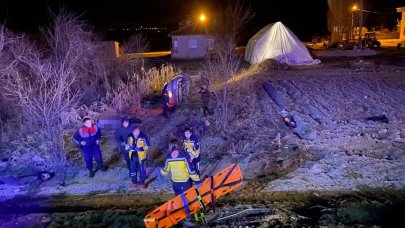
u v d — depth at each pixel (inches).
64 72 471.2
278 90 630.5
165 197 314.2
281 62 923.4
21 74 488.7
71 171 370.6
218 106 507.5
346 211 273.7
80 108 542.3
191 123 489.1
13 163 392.8
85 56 643.5
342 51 1103.6
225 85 492.1
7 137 469.1
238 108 538.9
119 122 490.6
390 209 275.9
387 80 666.2
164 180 341.7
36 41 636.1
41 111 409.4
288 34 951.0
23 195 329.7
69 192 331.3
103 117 507.8
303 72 807.1
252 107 544.7
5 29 551.5
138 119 509.4
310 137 419.2
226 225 260.2
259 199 302.2
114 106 564.4
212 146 410.6
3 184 348.8
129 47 975.6
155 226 255.4
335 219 262.8
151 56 1482.5
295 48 944.9
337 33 1568.7
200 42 1362.0
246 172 350.0
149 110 564.4
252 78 735.7
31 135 446.0
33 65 442.6
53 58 580.1
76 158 399.9
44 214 288.7
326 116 494.6
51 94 420.5
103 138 452.8
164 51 1791.3
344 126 452.1
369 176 327.3
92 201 314.0
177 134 452.8
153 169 365.4
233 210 282.0
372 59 964.0
